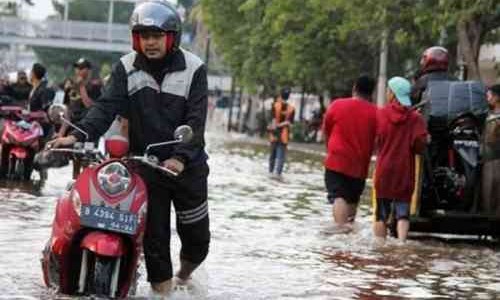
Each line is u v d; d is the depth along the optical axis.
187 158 13.95
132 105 14.48
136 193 13.83
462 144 23.05
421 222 22.98
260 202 30.09
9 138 30.84
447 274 18.59
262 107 109.56
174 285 15.49
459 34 45.69
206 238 14.95
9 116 31.25
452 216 22.86
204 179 14.62
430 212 22.94
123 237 13.79
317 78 76.19
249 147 76.56
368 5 49.62
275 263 18.67
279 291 15.95
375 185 22.36
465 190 23.08
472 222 23.02
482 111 22.98
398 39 49.19
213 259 18.59
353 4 50.62
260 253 19.75
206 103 14.44
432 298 16.12
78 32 155.38
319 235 22.89
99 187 13.72
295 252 20.20
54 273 14.56
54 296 14.14
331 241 22.03
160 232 14.42
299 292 15.96
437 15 42.81
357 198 24.27
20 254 17.81
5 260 17.17
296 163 56.28
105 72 162.00
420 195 22.97
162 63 14.38
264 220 25.23
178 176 14.37
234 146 77.12
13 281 15.39
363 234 23.30
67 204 13.88
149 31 14.10
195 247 14.99
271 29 77.06
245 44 96.94
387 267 19.03
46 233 20.36
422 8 44.44
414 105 23.89
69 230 13.77
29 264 16.91
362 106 24.05
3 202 25.19
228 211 26.95
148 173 14.32
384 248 21.50
